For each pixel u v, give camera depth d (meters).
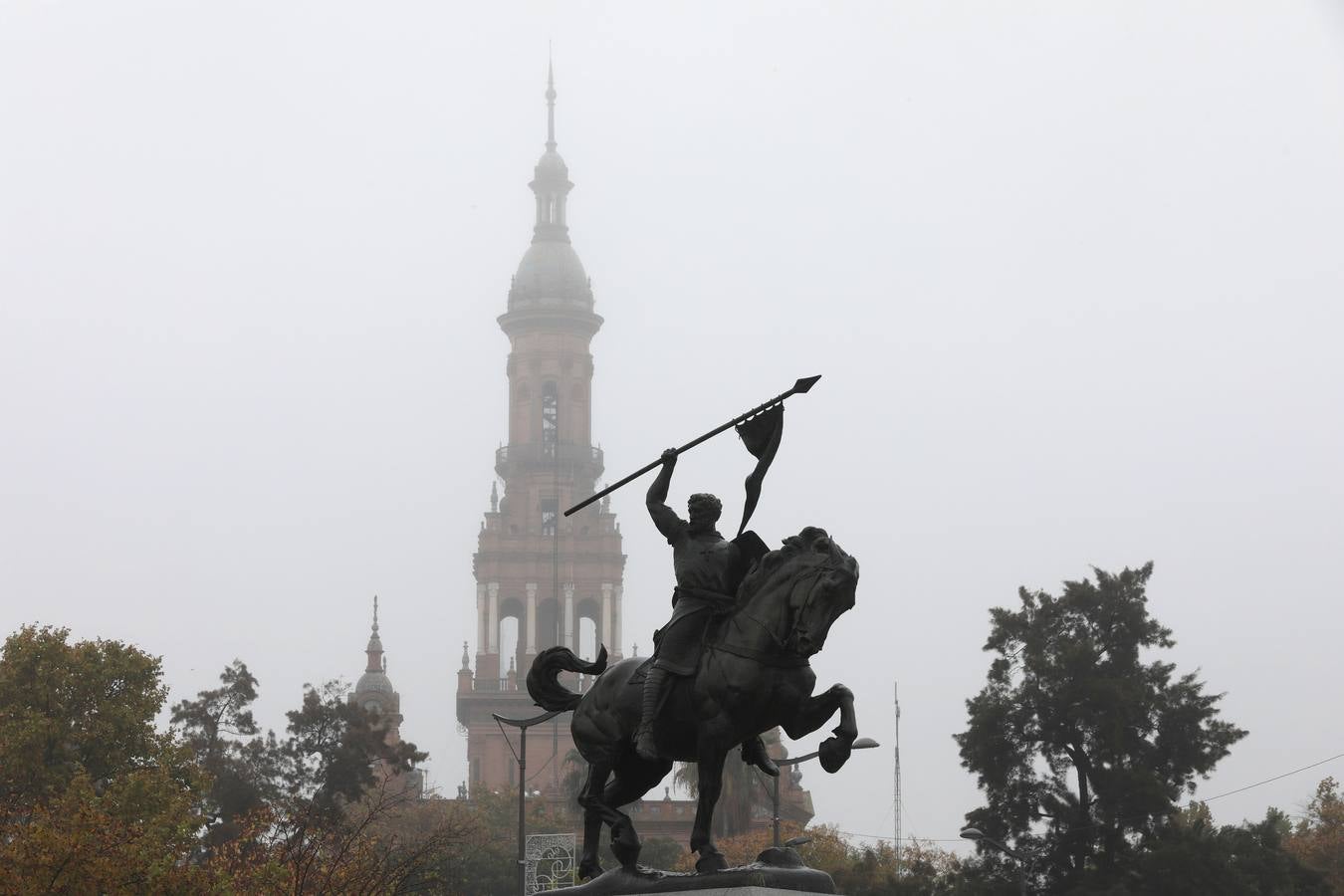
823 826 92.50
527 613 163.88
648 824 112.75
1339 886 74.94
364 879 40.94
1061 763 66.75
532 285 170.12
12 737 54.28
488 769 160.25
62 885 35.53
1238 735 65.62
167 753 57.53
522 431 168.00
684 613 15.65
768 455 15.95
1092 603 67.75
